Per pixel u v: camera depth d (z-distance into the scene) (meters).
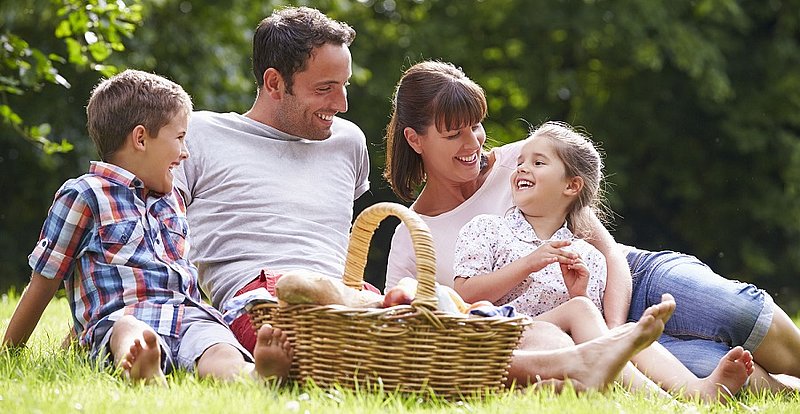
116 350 5.43
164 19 21.19
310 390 4.94
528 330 5.67
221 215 6.67
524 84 25.98
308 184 6.91
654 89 26.16
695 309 6.33
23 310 5.96
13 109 19.70
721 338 6.29
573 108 26.45
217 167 6.76
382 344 4.89
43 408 4.43
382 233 24.88
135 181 5.98
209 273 6.67
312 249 6.68
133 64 19.45
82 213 5.87
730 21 25.17
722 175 26.00
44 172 20.72
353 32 7.04
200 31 21.36
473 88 6.70
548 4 25.66
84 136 20.14
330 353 4.94
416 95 6.76
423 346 4.90
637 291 6.62
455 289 6.39
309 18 6.92
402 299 5.12
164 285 5.93
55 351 6.05
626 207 26.64
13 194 21.22
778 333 6.22
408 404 4.77
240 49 22.25
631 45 24.67
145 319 5.73
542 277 6.36
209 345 5.57
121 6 10.95
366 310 4.86
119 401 4.57
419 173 7.06
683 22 25.27
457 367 4.98
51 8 17.42
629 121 26.14
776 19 25.94
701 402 5.43
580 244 6.53
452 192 6.99
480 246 6.44
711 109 25.56
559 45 26.58
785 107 25.42
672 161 26.16
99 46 11.09
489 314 5.09
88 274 5.89
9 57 11.20
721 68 24.95
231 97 21.56
